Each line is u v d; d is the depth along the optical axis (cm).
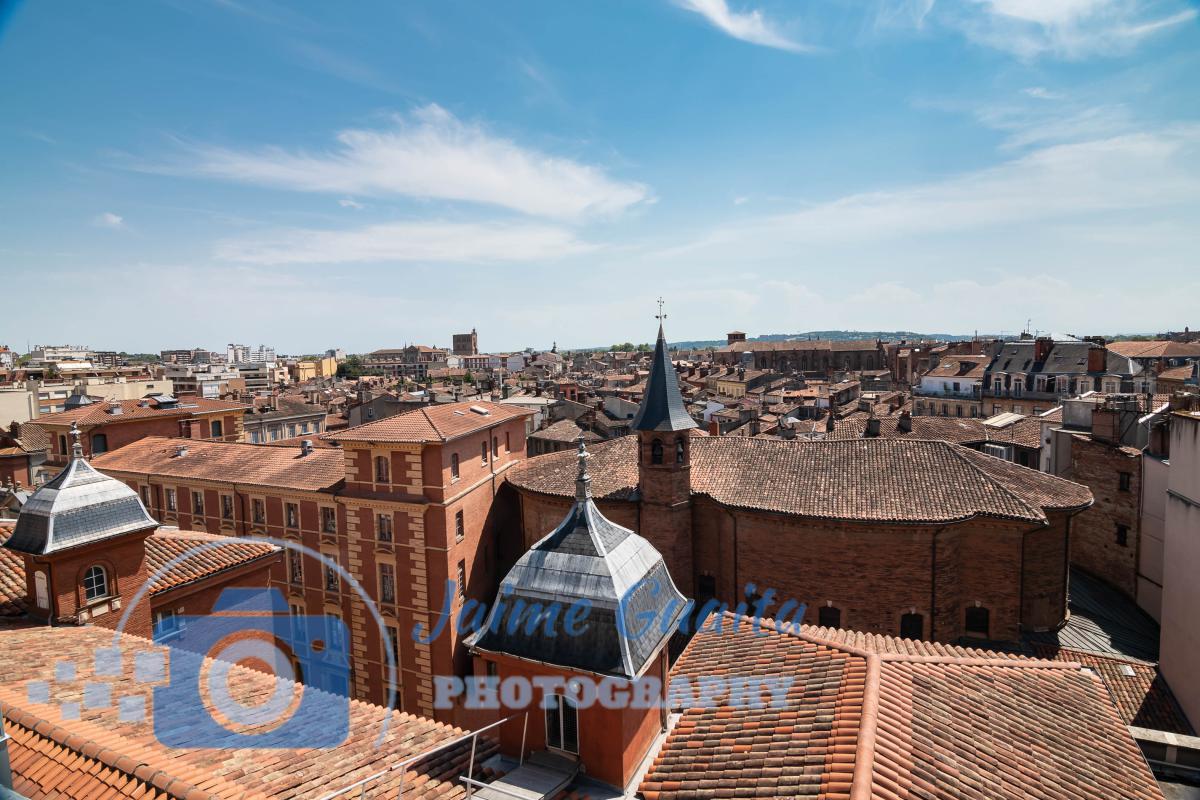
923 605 3238
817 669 1731
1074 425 4641
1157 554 3641
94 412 5606
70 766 1251
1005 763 1415
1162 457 3634
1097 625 3588
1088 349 9419
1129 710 2777
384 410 9438
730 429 9488
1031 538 3281
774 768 1366
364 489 4031
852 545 3316
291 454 4809
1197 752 1817
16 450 5903
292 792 1277
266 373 19812
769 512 3412
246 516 4500
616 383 16012
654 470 3656
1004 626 3241
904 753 1334
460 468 4038
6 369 12506
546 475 4281
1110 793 1434
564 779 1430
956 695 1633
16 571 2327
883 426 5603
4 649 1827
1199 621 2622
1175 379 8694
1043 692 1755
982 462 3569
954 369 11275
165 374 14600
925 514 3166
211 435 6662
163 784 1172
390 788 1353
